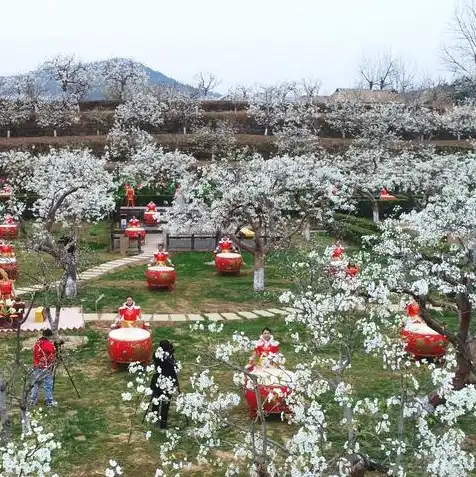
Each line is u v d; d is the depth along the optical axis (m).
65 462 10.04
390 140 56.66
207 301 20.83
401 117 63.19
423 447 7.58
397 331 10.31
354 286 10.11
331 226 30.70
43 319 17.59
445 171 26.92
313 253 13.93
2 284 17.34
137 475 9.65
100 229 34.50
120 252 28.91
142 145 48.94
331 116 66.69
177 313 19.23
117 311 19.33
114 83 83.12
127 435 11.01
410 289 10.80
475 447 10.41
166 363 10.80
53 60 78.25
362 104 70.06
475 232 11.95
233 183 22.64
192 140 58.88
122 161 53.41
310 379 8.81
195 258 28.55
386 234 13.92
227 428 11.06
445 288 11.03
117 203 39.53
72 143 57.47
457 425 10.72
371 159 41.78
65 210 23.45
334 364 9.61
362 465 7.55
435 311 17.78
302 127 63.31
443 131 68.94
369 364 14.52
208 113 69.19
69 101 69.62
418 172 31.50
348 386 8.08
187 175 32.62
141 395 12.45
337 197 23.98
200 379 8.63
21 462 5.92
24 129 65.12
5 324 16.91
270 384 9.51
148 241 32.34
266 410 11.06
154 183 42.84
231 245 25.64
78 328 17.08
